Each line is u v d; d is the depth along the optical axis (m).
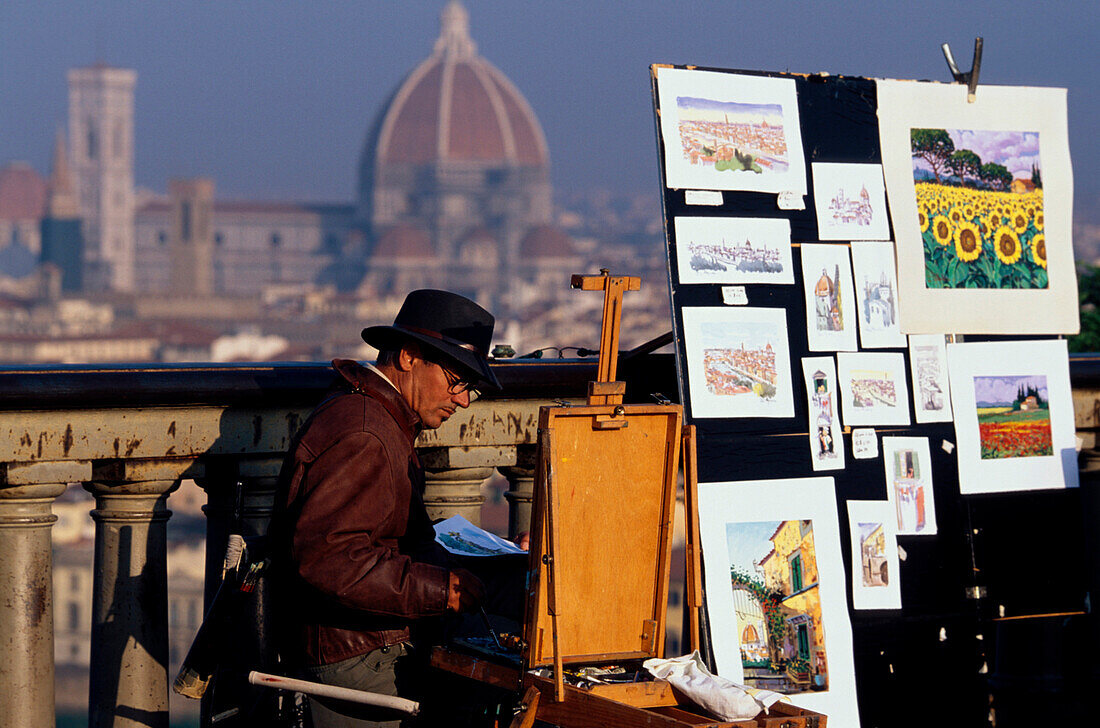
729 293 5.03
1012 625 6.08
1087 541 6.12
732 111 5.15
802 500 5.02
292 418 4.79
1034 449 5.53
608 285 3.99
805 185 5.24
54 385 4.23
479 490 5.36
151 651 4.59
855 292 5.27
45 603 4.37
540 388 5.21
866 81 5.45
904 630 5.15
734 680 4.80
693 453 4.13
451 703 4.27
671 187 5.00
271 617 4.10
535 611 3.88
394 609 3.89
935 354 5.41
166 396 4.45
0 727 4.28
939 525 5.29
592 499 3.98
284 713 4.09
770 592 4.91
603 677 3.98
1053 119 5.79
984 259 5.56
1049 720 5.82
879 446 5.21
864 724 5.02
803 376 5.11
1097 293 16.08
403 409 4.10
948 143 5.57
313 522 3.84
